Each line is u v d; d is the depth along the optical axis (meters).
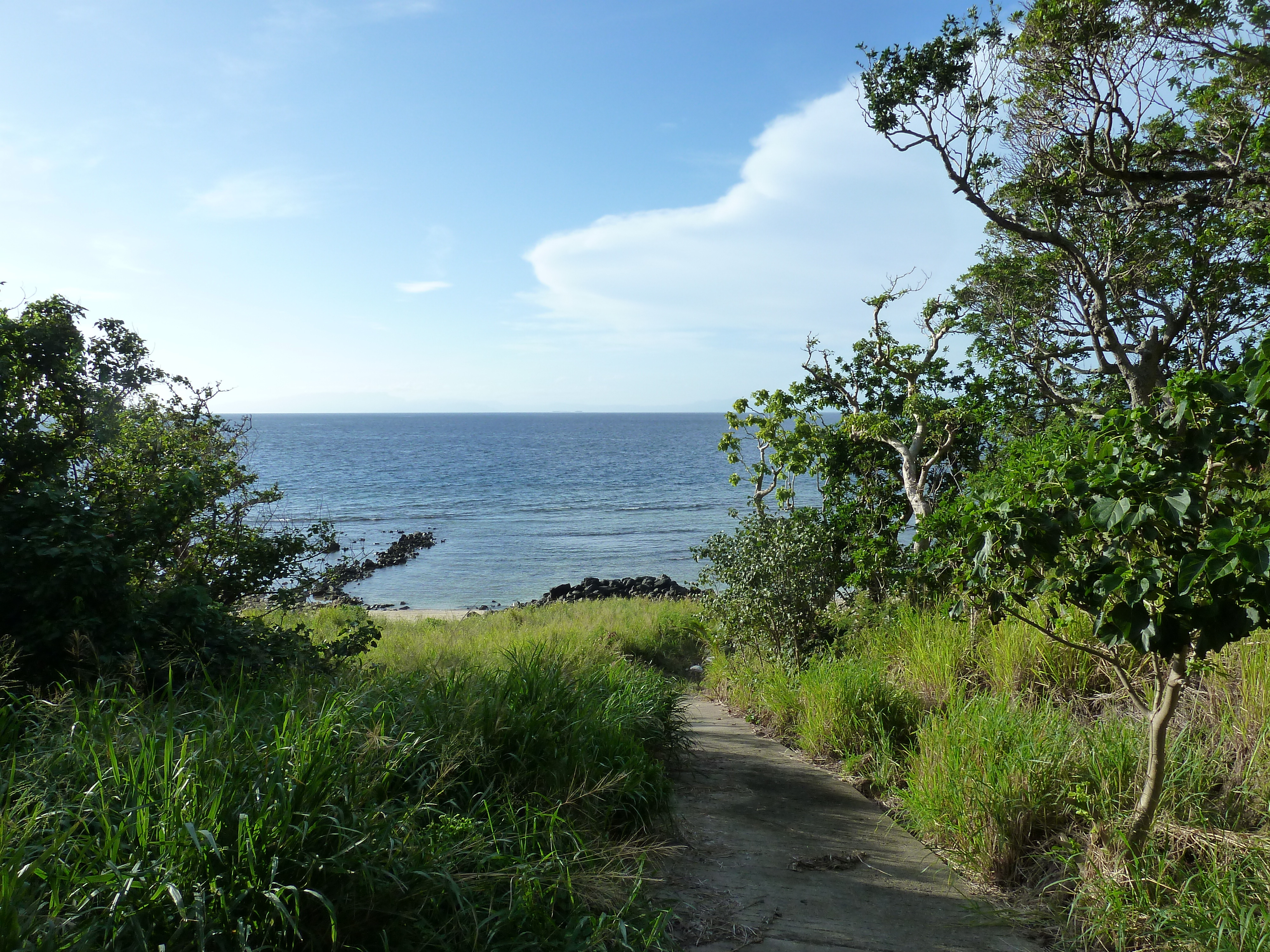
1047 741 4.55
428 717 4.23
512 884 3.13
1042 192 12.32
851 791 5.76
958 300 15.12
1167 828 3.69
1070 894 3.80
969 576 3.78
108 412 6.91
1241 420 3.00
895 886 4.09
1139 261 12.90
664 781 4.96
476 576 30.20
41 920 2.24
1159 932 3.22
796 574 9.74
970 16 10.39
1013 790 4.27
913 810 4.91
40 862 2.38
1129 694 4.79
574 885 3.30
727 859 4.41
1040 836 4.22
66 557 4.76
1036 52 10.08
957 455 11.99
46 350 6.43
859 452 12.17
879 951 3.38
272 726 3.55
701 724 8.51
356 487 61.97
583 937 3.07
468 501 53.38
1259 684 4.25
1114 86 9.98
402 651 12.47
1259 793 3.75
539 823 3.77
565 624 16.97
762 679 8.98
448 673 5.21
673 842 4.58
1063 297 14.46
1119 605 3.11
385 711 4.05
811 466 12.58
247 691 4.62
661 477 72.25
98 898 2.39
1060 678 5.62
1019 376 14.66
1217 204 10.77
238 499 8.54
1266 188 9.51
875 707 6.49
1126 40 9.76
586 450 118.25
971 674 6.44
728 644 11.08
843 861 4.39
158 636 5.19
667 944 3.25
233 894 2.48
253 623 6.20
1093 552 3.43
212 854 2.55
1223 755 4.15
